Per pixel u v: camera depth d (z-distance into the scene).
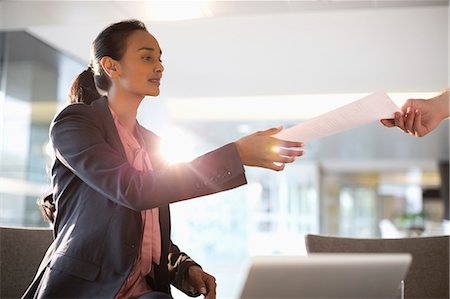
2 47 4.40
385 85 5.70
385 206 16.62
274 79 5.57
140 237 1.26
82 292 1.18
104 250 1.20
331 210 14.52
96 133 1.25
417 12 3.69
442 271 1.79
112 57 1.38
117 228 1.20
